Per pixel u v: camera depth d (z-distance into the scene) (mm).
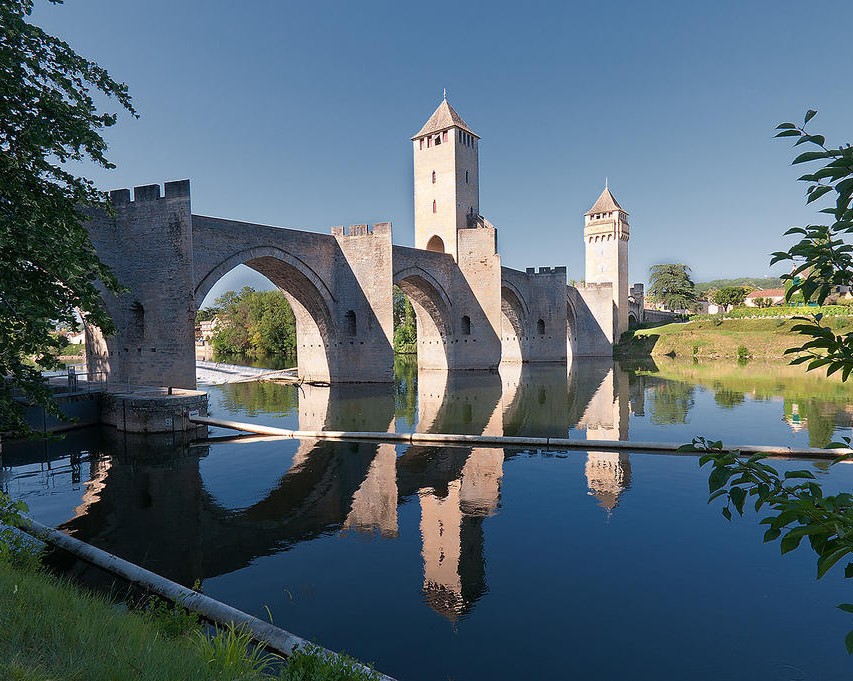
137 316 28062
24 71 7781
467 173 53938
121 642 5066
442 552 10906
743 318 72000
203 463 18047
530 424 24594
